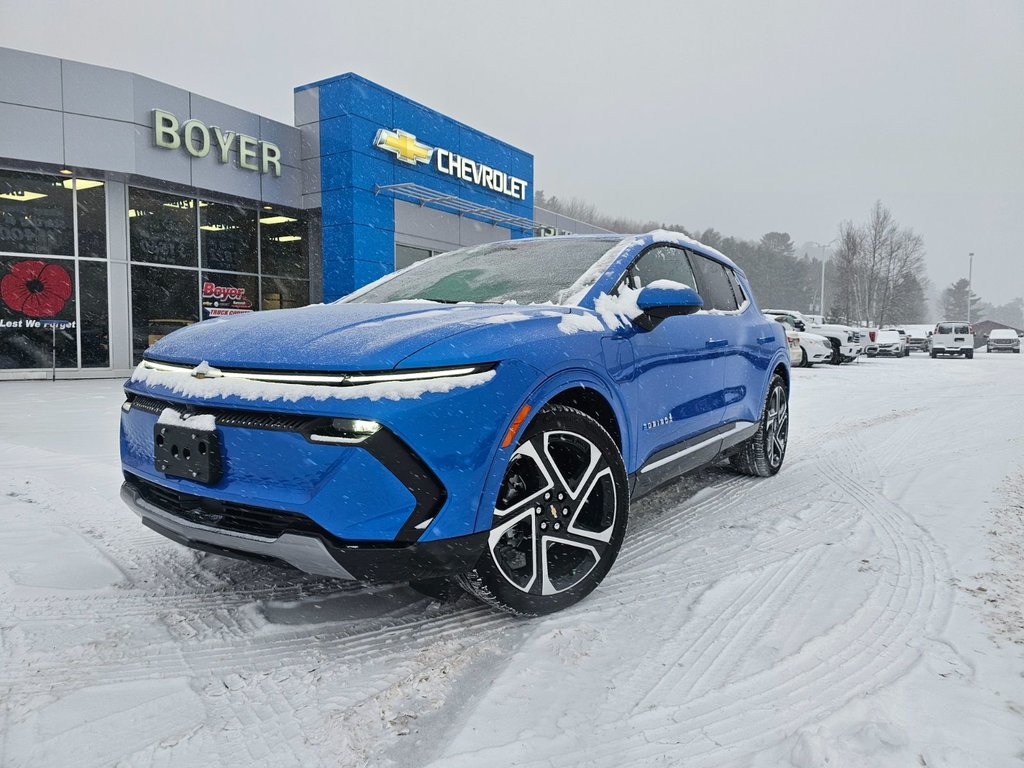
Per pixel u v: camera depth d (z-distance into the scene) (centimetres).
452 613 231
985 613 226
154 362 235
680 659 198
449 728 165
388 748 157
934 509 359
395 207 1672
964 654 198
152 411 222
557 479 227
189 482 207
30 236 1262
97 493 390
